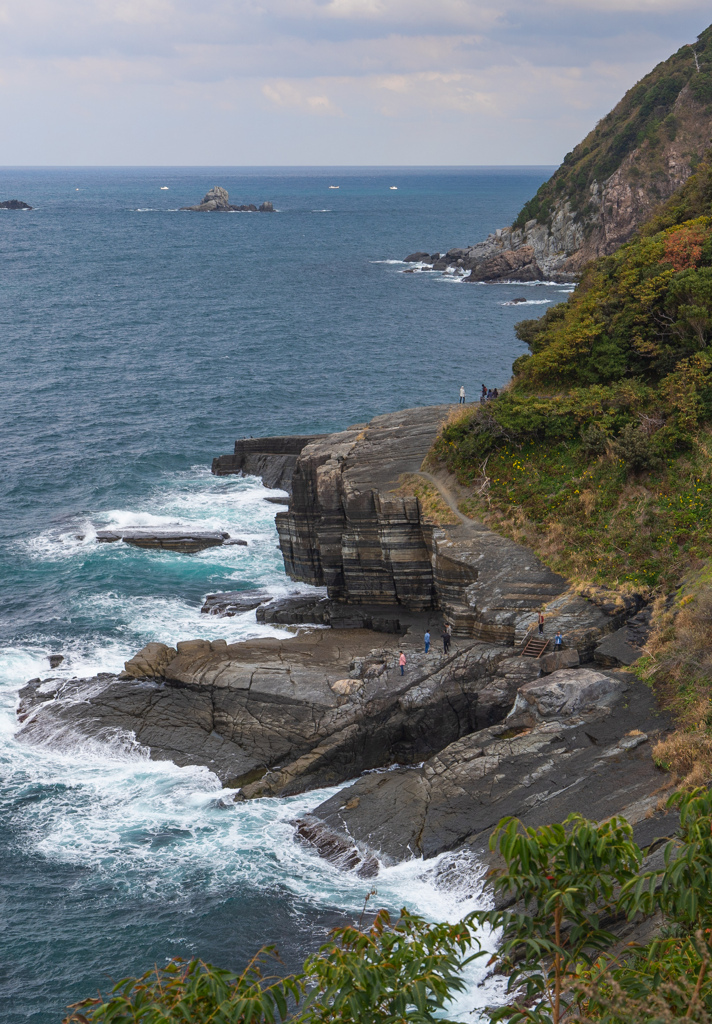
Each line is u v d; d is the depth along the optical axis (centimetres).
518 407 5166
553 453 5016
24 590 5284
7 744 3844
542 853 962
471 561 4456
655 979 941
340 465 5216
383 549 4872
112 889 3042
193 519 6353
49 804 3475
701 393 4762
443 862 2961
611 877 970
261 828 3338
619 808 2861
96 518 6353
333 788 3588
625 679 3550
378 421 6141
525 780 3159
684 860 956
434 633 4425
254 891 3009
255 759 3659
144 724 3862
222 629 4809
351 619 4747
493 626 4075
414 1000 875
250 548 5906
